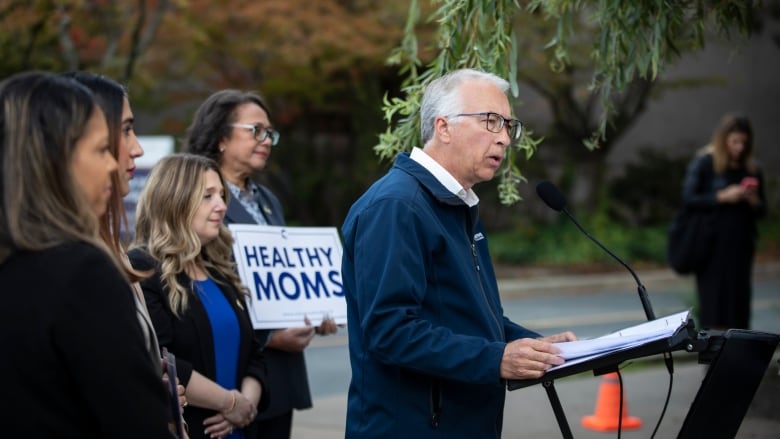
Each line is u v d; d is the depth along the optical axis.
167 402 4.03
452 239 5.80
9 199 3.79
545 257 35.91
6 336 3.69
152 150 17.22
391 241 5.52
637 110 36.97
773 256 39.41
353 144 37.28
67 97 3.95
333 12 28.95
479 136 5.79
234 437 7.36
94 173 4.01
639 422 12.58
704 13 7.84
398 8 28.45
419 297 5.53
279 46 28.72
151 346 4.86
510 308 27.41
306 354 19.38
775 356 12.48
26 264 3.76
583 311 26.77
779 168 46.25
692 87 38.47
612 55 7.68
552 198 6.40
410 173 5.86
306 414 13.70
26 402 3.69
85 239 3.87
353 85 32.97
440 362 5.32
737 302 15.66
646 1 7.48
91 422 3.83
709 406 5.43
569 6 7.95
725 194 15.38
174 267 6.96
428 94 5.99
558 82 32.38
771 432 11.32
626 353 5.16
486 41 7.25
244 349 7.34
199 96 30.78
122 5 26.36
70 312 3.70
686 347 5.15
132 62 25.70
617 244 36.62
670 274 34.12
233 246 8.06
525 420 13.05
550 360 5.27
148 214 7.11
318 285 8.52
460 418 5.78
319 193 36.94
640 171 41.94
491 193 37.84
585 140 7.93
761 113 45.78
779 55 44.94
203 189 7.12
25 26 24.55
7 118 3.88
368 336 5.52
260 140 8.47
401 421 5.70
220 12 27.83
